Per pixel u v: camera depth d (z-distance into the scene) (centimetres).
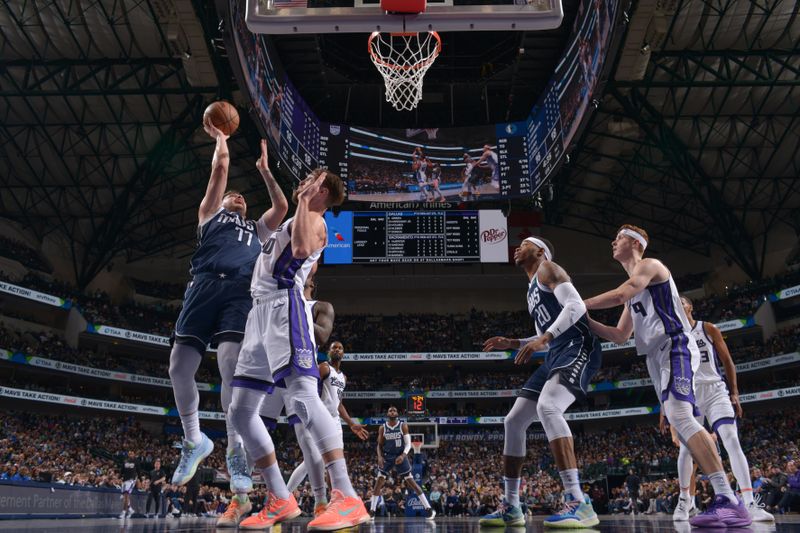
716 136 2761
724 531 336
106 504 1564
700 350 635
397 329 3791
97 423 3050
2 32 2161
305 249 352
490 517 479
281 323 364
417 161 2242
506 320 3847
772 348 3034
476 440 3403
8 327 3012
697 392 632
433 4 744
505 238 2495
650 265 425
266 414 522
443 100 2695
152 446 3108
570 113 1831
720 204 3117
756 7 2095
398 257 2477
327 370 708
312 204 391
